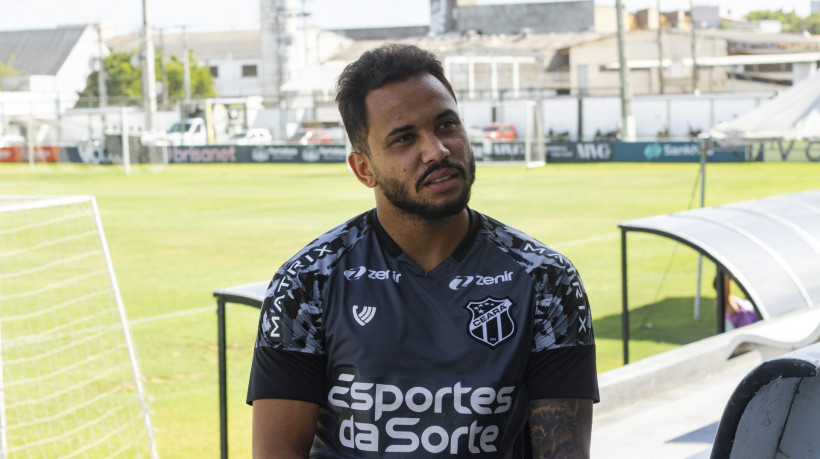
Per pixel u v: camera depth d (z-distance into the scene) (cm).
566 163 3441
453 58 5172
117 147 3647
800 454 134
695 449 314
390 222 163
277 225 1728
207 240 1517
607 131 4769
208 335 800
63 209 1891
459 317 158
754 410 128
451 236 162
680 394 392
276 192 2434
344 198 2234
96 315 811
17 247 1369
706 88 6134
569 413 161
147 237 1548
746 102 4422
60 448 509
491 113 4991
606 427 352
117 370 673
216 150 3931
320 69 4856
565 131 4853
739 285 496
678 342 746
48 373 661
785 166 2828
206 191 2497
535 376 162
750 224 551
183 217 1872
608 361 689
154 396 612
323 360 163
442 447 156
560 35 6650
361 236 166
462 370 157
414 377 157
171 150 4003
